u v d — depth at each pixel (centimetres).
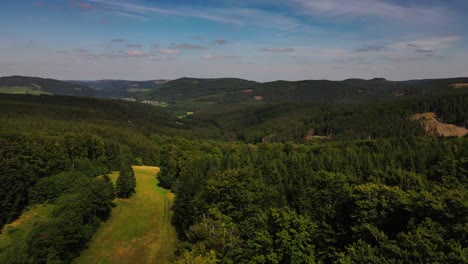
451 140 12762
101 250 6462
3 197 6512
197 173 7744
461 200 3600
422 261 2908
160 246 6700
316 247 4406
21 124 14038
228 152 12800
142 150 15300
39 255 5069
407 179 6525
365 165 8762
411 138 13950
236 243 4372
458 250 2830
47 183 7838
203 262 3512
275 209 4653
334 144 14688
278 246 4209
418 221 3847
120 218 7925
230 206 5488
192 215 6188
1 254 5175
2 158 7106
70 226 5859
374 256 3167
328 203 5212
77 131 14975
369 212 4228
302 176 7688
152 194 9681
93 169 10394
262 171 8350
